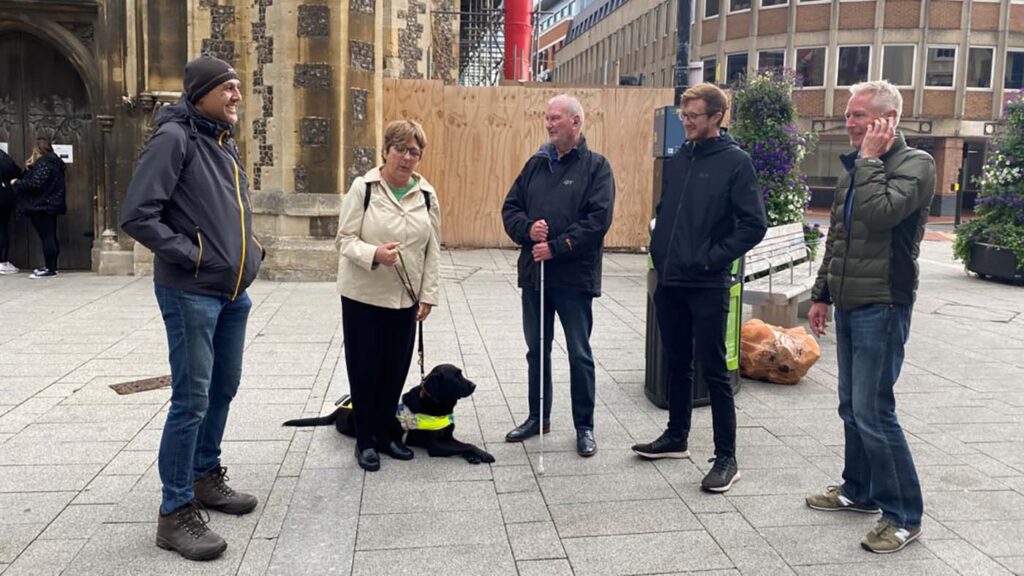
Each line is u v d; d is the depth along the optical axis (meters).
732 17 39.69
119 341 7.01
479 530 3.71
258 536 3.63
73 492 4.02
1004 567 3.40
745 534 3.69
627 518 3.85
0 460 4.40
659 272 4.37
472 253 12.65
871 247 3.55
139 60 10.23
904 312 3.58
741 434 5.05
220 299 3.51
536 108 12.77
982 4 35.19
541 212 4.65
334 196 10.21
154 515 3.79
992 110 35.81
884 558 3.48
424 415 4.61
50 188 10.20
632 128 12.89
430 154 12.80
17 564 3.32
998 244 11.62
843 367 3.86
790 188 8.09
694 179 4.21
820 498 3.96
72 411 5.21
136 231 3.22
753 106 8.07
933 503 4.05
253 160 10.40
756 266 6.84
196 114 3.48
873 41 35.81
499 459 4.58
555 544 3.58
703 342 4.20
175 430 3.43
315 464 4.47
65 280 10.08
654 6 50.69
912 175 3.45
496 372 6.30
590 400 4.73
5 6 10.07
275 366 6.37
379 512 3.89
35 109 10.65
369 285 4.34
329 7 9.91
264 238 10.29
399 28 13.95
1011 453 4.78
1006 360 7.05
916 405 5.73
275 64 10.02
